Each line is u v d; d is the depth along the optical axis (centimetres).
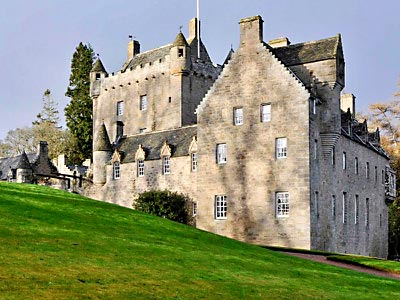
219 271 2377
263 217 5325
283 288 2239
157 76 8512
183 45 8244
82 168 9444
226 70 5706
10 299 1620
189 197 6200
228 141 5625
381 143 8956
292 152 5228
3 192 3594
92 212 3478
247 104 5541
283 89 5334
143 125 8638
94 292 1791
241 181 5500
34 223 2781
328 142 5434
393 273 3556
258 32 5531
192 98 8306
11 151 12219
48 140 11950
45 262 2044
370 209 6681
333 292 2328
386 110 9256
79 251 2311
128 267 2167
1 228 2520
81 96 11375
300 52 5684
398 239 8506
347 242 5894
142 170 6725
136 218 3578
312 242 5091
